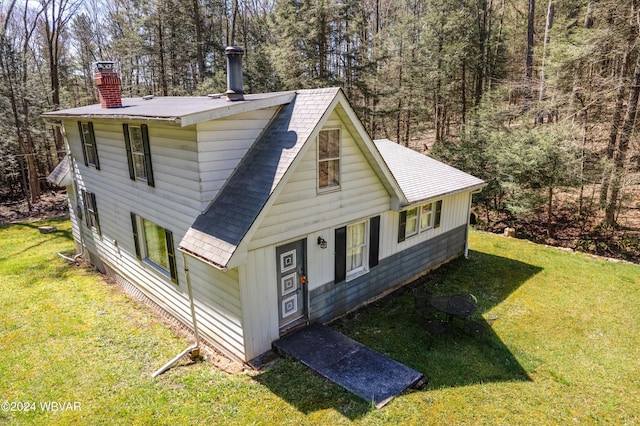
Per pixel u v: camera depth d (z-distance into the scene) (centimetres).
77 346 774
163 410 589
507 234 1600
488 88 2394
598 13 1550
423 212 1091
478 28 2356
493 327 851
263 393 620
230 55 752
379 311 924
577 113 1568
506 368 704
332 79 2239
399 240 1012
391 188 899
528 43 2184
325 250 807
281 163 655
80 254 1345
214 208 682
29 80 2080
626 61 1528
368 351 720
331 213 796
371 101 2886
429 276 1139
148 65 2739
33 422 574
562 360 731
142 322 873
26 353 752
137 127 819
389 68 2742
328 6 2053
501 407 598
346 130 778
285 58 2152
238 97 767
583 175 1494
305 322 802
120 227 1012
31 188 2211
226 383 646
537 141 1511
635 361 730
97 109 1002
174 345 777
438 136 2598
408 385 631
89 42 3669
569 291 1028
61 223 1822
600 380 674
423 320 865
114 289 1069
